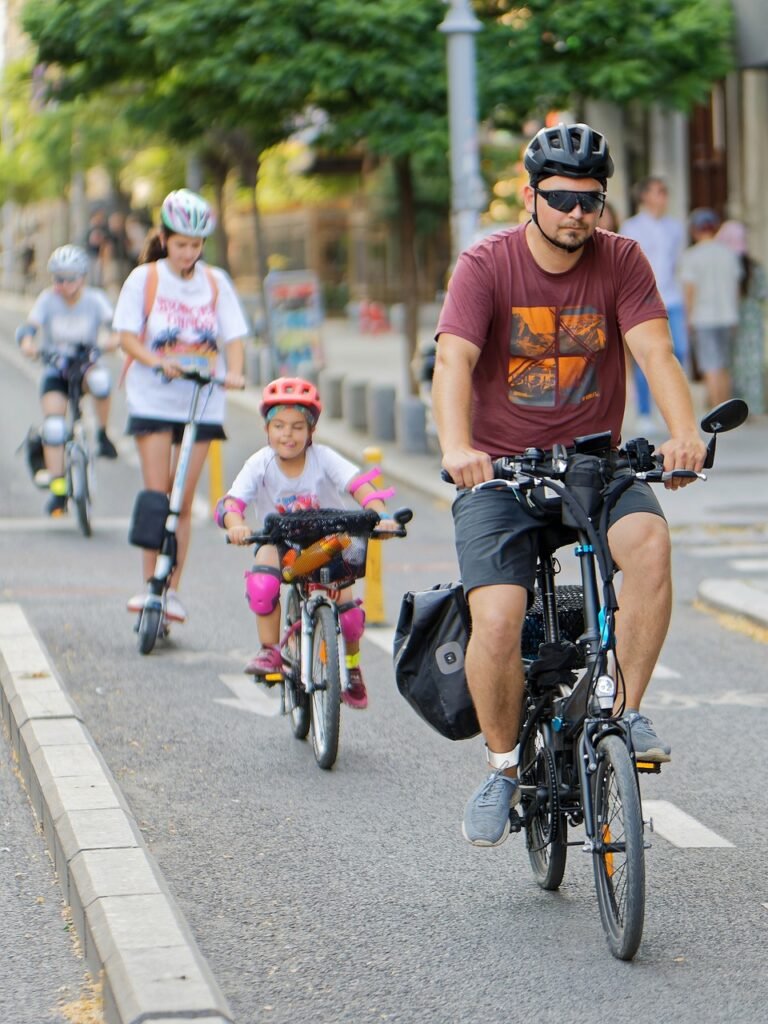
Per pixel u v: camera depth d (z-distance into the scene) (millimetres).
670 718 21922
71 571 32469
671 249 50906
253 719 21812
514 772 14430
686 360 52531
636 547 13797
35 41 53406
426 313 114125
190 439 25406
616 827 13508
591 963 13562
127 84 55188
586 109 64188
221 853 16438
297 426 19969
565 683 14141
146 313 25781
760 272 54875
